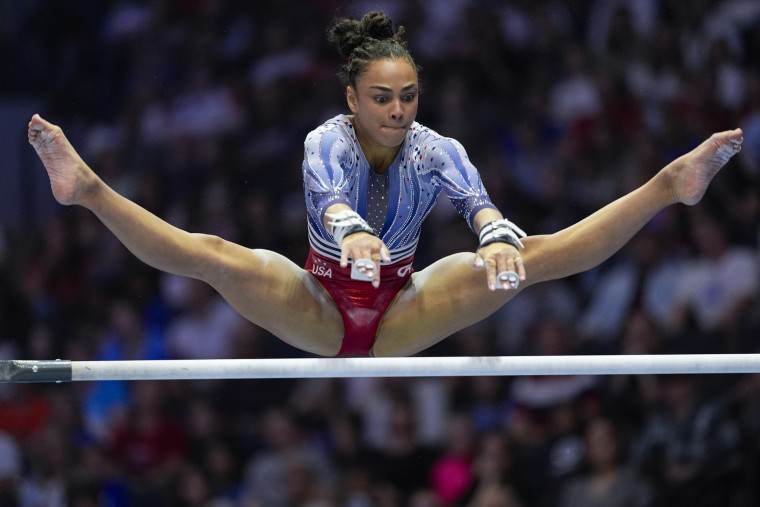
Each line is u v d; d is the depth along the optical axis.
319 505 31.42
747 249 32.53
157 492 32.75
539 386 32.88
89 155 41.97
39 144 15.80
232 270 17.16
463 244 35.69
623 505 28.75
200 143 40.16
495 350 33.72
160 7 43.91
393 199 17.39
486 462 30.67
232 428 33.78
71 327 37.91
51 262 39.31
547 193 36.38
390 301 18.16
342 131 16.92
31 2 44.84
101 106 43.16
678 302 32.47
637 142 36.09
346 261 14.54
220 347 35.94
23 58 44.19
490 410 33.06
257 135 40.03
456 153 16.77
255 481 32.31
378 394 33.59
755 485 26.95
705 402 28.86
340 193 15.80
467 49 39.69
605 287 34.16
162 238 16.58
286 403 34.22
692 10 38.81
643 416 30.62
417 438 32.81
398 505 31.38
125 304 37.53
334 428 33.03
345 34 16.97
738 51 37.62
